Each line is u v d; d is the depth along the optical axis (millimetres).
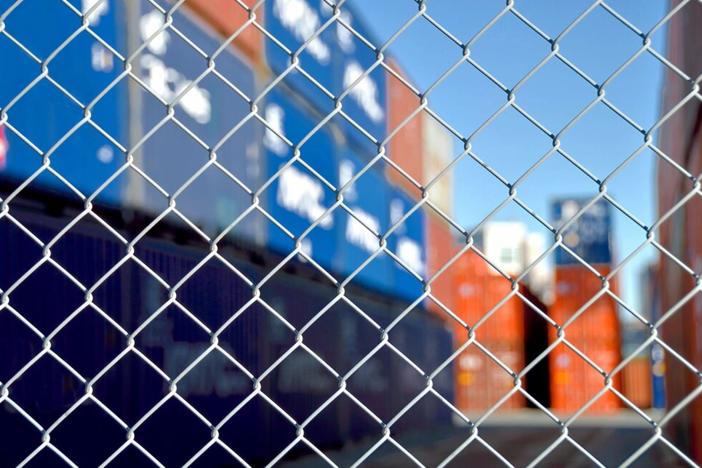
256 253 16250
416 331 28094
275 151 17859
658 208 23266
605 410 49531
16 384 9883
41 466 10078
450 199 33906
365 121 24109
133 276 12195
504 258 75688
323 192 20391
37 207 10820
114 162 12398
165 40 14000
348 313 21547
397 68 27406
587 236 51875
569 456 23500
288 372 17328
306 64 19906
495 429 36469
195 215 14227
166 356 12727
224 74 15828
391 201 26234
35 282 10391
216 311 14352
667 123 16531
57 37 11984
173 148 13859
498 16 2436
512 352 46469
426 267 30031
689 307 13516
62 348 10594
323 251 20078
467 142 2465
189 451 13133
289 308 17672
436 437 28859
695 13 10562
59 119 11641
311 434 18469
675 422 18891
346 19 22672
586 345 48781
